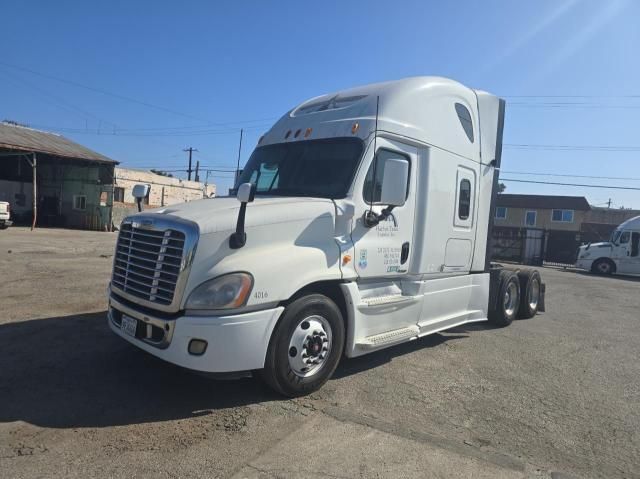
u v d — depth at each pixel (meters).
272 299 4.30
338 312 4.91
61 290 9.12
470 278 7.51
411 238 6.03
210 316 4.10
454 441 3.99
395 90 5.88
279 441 3.79
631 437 4.30
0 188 34.03
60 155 29.72
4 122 35.16
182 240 4.19
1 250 15.53
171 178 44.12
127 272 4.73
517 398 5.09
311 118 6.11
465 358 6.50
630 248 25.98
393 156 5.69
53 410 4.12
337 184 5.29
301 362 4.57
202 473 3.29
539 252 35.34
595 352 7.27
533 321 9.64
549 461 3.78
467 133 7.11
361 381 5.27
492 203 7.91
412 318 6.18
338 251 4.98
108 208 33.59
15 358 5.30
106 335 6.27
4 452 3.43
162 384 4.79
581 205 46.12
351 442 3.84
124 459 3.42
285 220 4.61
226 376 4.18
